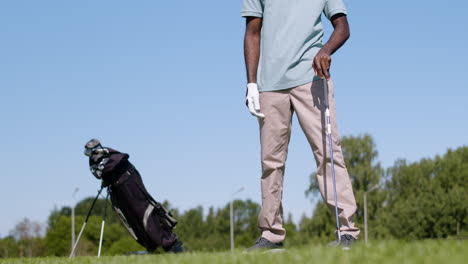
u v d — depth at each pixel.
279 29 5.88
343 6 5.87
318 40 5.91
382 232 55.75
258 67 6.02
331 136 5.55
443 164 68.12
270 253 3.72
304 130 5.76
